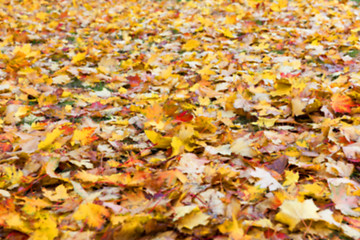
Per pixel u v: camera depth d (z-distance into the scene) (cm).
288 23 368
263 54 291
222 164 171
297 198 153
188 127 178
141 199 155
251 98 220
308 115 202
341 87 220
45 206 152
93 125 196
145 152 179
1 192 156
